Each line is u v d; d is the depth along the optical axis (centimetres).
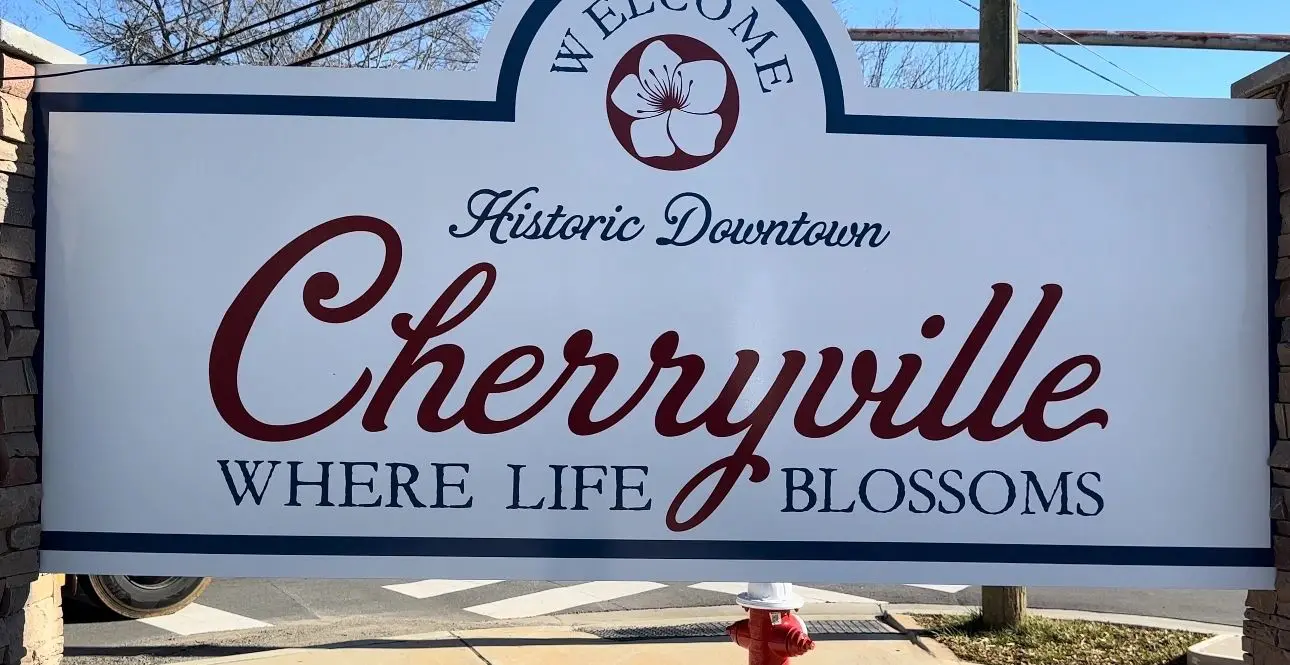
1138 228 442
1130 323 441
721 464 439
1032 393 441
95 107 434
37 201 431
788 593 431
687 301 441
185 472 434
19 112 422
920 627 718
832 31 444
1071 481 441
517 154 440
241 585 923
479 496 438
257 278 437
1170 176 442
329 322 438
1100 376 441
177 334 435
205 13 1588
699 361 440
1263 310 439
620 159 441
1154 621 780
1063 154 443
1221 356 439
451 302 439
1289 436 427
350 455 438
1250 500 437
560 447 439
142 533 431
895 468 441
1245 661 445
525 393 439
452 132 439
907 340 441
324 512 436
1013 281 442
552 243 441
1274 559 433
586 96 441
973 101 443
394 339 439
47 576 446
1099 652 646
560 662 639
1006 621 701
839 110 443
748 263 442
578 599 888
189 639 730
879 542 439
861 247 442
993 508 441
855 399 442
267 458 436
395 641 702
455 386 439
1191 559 437
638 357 441
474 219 439
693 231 441
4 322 414
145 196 435
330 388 438
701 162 443
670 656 657
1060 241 442
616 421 439
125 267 434
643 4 444
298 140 438
